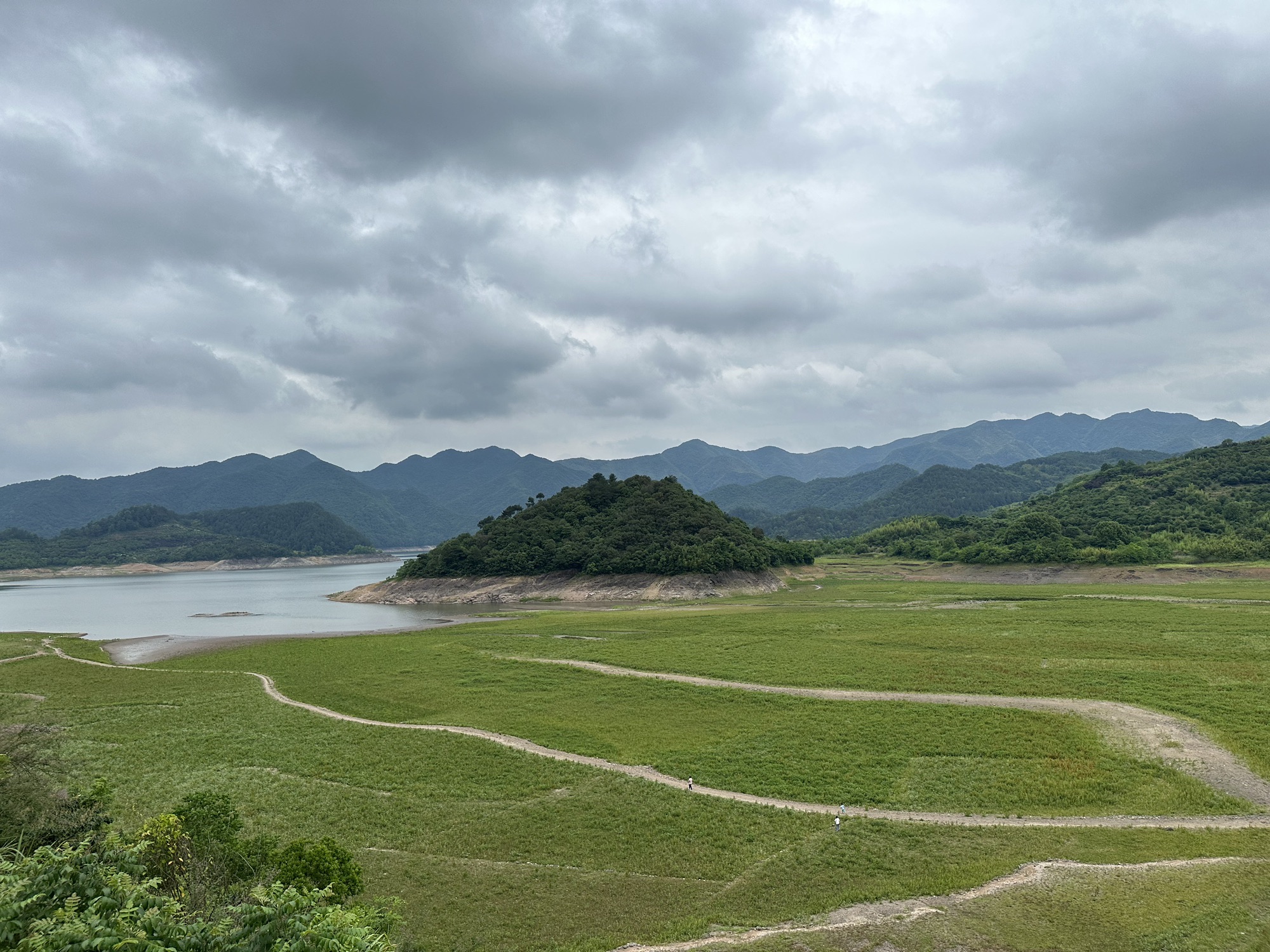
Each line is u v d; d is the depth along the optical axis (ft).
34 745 86.43
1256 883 85.92
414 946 80.38
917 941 74.84
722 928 82.33
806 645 246.88
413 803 121.49
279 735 159.63
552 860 101.81
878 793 122.31
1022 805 116.67
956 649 231.30
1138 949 73.05
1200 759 130.31
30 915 41.47
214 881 72.84
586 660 232.94
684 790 125.18
